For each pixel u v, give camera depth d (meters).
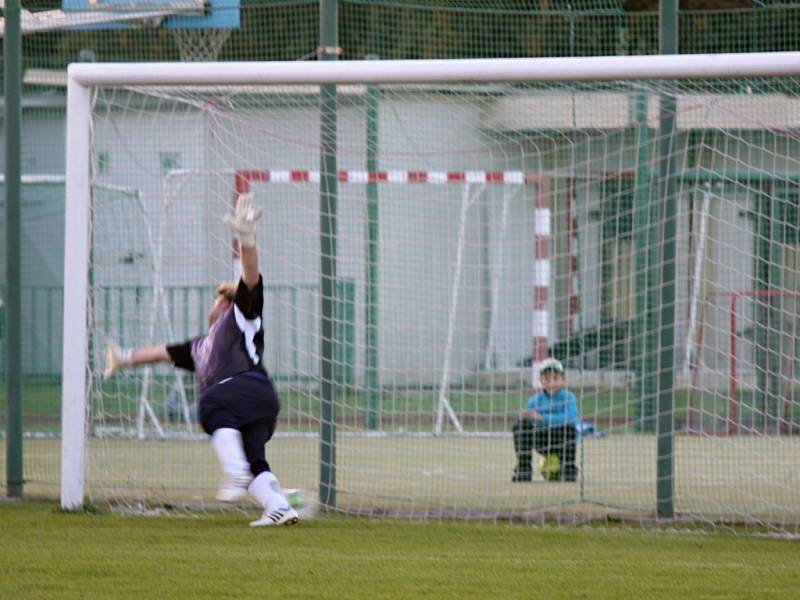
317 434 41.06
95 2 45.38
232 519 28.11
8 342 32.19
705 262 49.75
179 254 45.94
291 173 42.94
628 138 47.72
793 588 20.41
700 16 53.59
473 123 45.34
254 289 24.94
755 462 37.88
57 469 36.38
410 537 25.89
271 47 53.94
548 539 25.88
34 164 54.38
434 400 45.38
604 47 54.19
